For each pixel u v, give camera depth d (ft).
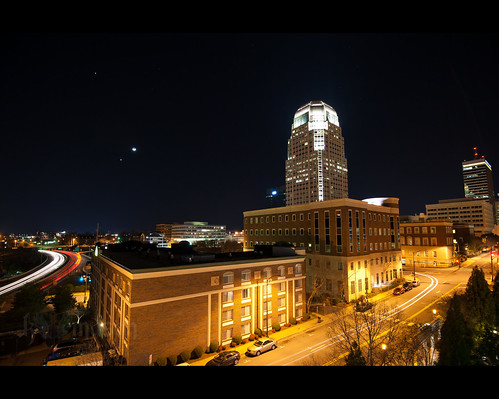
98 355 87.40
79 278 258.37
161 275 91.04
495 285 91.61
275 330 117.60
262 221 255.29
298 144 649.61
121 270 96.63
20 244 579.07
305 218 207.00
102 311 130.00
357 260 178.91
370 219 202.18
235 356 87.15
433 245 282.56
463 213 546.26
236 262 110.11
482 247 384.68
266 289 119.03
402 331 89.86
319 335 111.55
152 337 87.81
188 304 96.12
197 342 96.84
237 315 108.47
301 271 135.54
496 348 59.93
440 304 147.64
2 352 104.88
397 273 220.84
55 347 100.17
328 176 616.80
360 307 133.28
